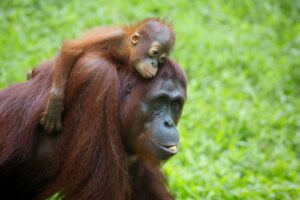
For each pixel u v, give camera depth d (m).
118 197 8.55
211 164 13.65
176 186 12.62
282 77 17.80
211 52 18.06
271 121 15.62
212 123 15.12
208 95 16.17
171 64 8.92
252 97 16.62
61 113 8.70
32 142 8.91
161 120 8.65
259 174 13.66
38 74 9.23
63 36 17.30
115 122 8.56
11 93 9.23
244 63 17.98
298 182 13.52
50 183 9.03
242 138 15.09
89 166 8.48
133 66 8.77
